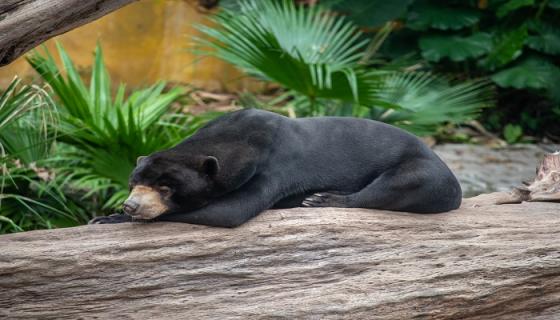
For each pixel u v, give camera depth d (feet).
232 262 27.99
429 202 30.50
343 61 52.08
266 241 28.30
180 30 72.64
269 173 28.78
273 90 72.23
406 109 47.47
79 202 44.83
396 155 30.76
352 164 30.42
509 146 66.74
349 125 31.04
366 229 29.43
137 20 72.23
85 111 43.75
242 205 27.99
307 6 71.05
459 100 51.52
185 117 49.78
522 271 30.30
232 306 27.78
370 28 71.26
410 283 29.12
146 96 47.34
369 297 28.71
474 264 29.91
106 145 42.47
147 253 27.27
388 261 29.27
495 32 71.36
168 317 27.35
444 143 66.44
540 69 69.26
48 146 43.37
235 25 48.73
